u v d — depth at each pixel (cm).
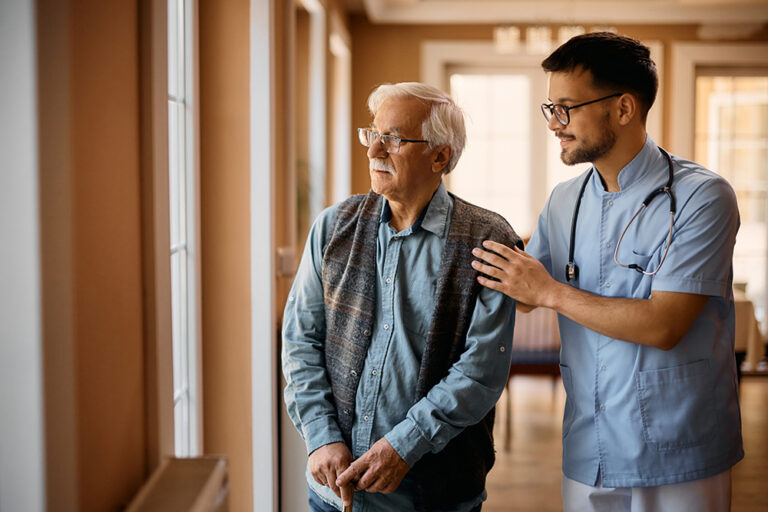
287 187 269
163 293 135
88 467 107
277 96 256
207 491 117
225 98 235
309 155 423
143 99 128
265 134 235
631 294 163
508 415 400
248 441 242
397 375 152
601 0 568
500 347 153
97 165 109
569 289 154
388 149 150
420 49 598
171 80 206
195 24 220
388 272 155
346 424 154
